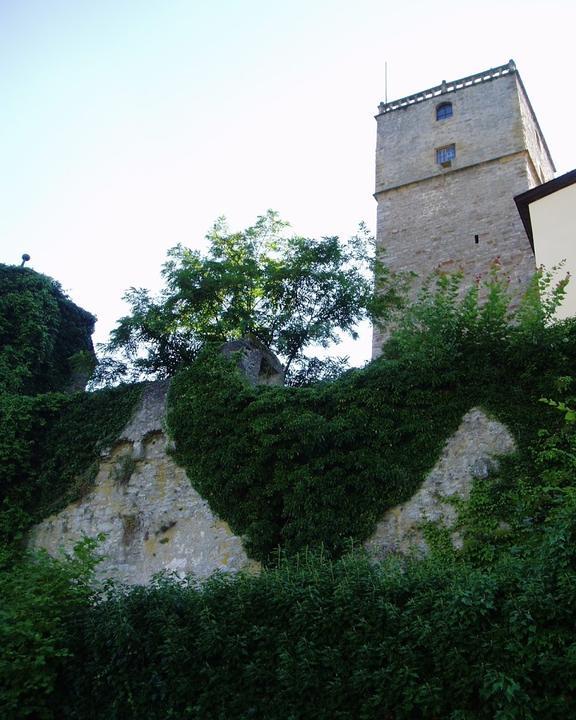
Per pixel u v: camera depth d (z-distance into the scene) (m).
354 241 24.55
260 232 25.83
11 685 8.89
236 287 23.27
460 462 12.49
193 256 24.55
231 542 13.82
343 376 14.95
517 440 12.23
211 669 8.34
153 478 15.46
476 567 11.19
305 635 8.12
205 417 15.38
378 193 35.44
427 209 33.59
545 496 11.16
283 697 7.85
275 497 13.70
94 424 16.86
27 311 23.97
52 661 9.31
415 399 13.41
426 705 7.13
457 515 11.98
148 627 9.05
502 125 34.31
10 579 10.77
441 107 37.41
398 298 24.02
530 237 19.86
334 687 7.64
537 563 7.88
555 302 13.62
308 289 23.42
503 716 6.67
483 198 32.41
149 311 22.64
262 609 8.66
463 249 31.27
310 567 9.53
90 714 8.88
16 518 16.17
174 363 22.66
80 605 10.05
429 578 8.30
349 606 8.12
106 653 9.15
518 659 7.02
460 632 7.34
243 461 14.39
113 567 14.80
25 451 16.91
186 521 14.58
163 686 8.50
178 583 9.83
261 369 19.27
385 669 7.47
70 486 16.31
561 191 17.78
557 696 6.71
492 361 13.29
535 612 7.15
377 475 12.79
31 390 23.42
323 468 13.33
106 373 22.67
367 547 12.33
